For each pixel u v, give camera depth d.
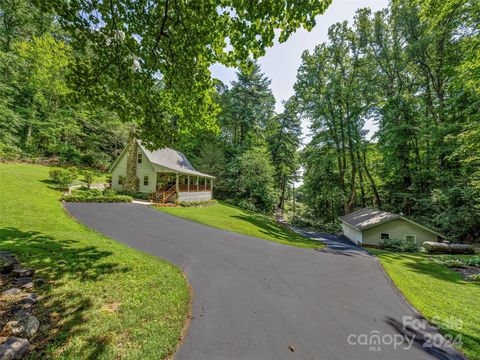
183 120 6.38
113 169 20.50
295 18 3.85
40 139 21.75
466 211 12.80
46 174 16.42
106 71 4.67
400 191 20.14
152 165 19.14
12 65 19.52
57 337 2.82
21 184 12.62
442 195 14.16
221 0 3.97
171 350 2.96
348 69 21.69
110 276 4.70
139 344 2.95
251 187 25.58
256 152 26.28
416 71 18.73
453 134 14.19
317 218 27.02
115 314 3.50
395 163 18.73
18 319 2.94
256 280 5.68
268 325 3.77
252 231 12.91
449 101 14.77
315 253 9.62
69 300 3.65
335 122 23.05
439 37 16.02
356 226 16.02
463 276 7.84
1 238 5.75
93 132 25.09
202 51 4.75
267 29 4.15
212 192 26.97
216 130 6.57
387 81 20.95
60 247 5.74
